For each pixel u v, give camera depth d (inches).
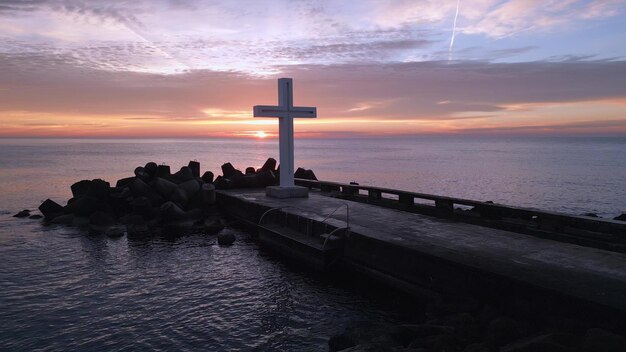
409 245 464.8
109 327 421.7
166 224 904.3
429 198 672.4
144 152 6806.1
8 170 2913.4
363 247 517.3
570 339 279.6
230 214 943.0
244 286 528.7
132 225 868.6
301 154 6889.8
